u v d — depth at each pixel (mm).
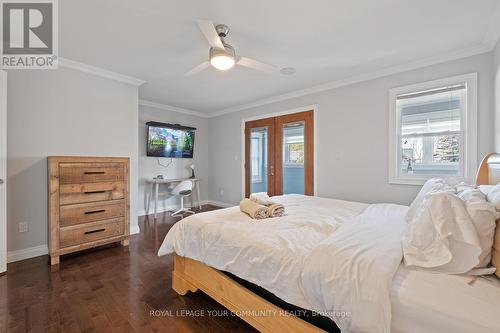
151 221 4250
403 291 923
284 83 3580
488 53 2416
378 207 2279
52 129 2740
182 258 1916
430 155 2842
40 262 2482
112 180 2850
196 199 5625
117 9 1854
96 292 1937
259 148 4699
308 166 3883
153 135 4785
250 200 2186
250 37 2277
